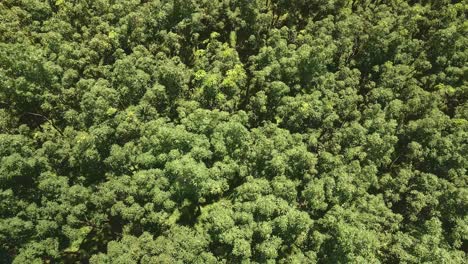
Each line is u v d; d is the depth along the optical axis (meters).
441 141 75.12
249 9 89.44
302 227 59.28
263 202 59.94
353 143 74.38
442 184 71.69
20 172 60.47
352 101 79.00
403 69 85.62
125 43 85.31
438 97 81.19
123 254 54.78
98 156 65.25
